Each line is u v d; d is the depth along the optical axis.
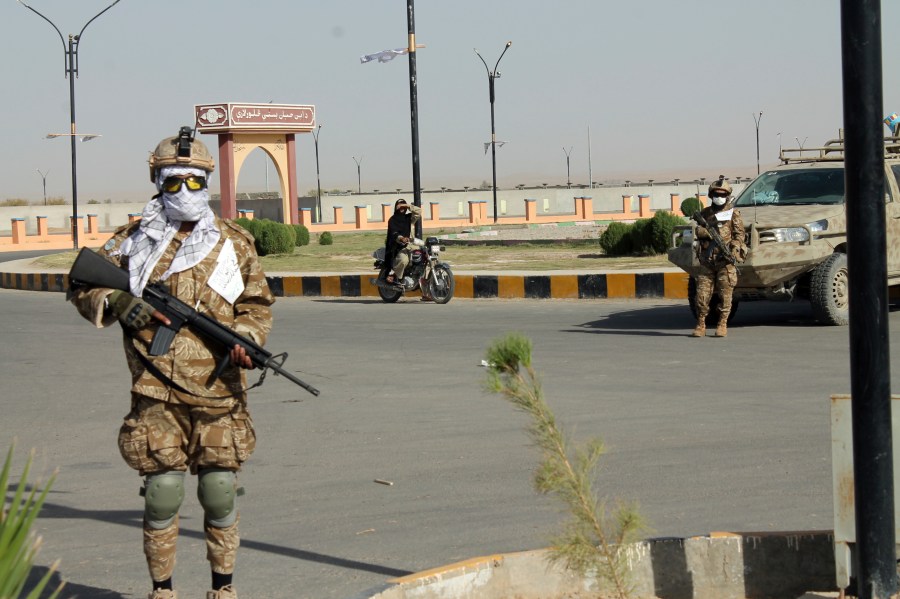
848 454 3.96
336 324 15.72
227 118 48.25
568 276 18.17
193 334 4.07
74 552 5.52
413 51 21.48
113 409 9.64
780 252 12.88
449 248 30.67
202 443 4.10
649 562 4.27
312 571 5.09
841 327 13.34
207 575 5.09
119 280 4.08
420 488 6.61
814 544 4.25
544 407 3.68
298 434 8.35
